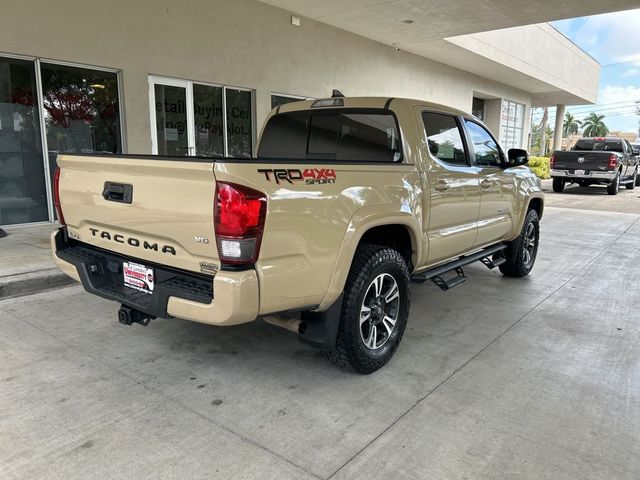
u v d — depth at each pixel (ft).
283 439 8.82
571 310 16.24
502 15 37.17
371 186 10.80
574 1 34.06
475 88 64.03
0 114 24.25
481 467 8.14
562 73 75.61
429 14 36.94
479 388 10.82
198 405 9.92
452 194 13.99
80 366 11.51
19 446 8.45
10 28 23.22
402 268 11.84
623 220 36.40
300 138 14.99
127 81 27.76
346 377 11.25
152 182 9.27
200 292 8.99
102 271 11.11
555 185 59.47
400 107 12.87
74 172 11.07
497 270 21.59
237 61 33.24
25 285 16.70
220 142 33.83
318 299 9.84
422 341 13.44
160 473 7.84
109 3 26.35
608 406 10.14
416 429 9.20
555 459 8.38
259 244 8.59
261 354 12.41
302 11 36.19
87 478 7.70
